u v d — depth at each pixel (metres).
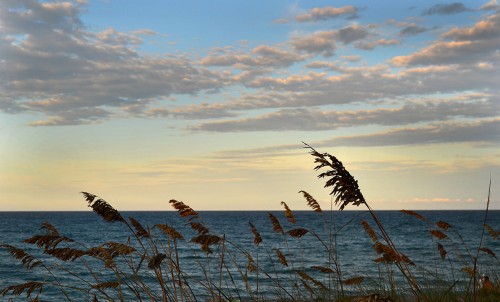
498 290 8.97
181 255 36.22
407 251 43.09
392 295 9.18
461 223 124.12
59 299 20.00
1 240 78.06
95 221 164.38
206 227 6.95
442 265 14.96
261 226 116.69
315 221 128.50
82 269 34.19
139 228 6.62
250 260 9.01
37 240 6.29
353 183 4.67
